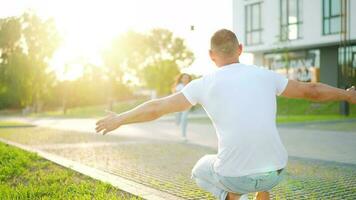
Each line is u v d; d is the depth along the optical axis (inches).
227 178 111.9
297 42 1230.9
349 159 328.5
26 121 1205.1
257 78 114.8
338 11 1132.5
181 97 116.9
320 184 232.4
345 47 981.8
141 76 2844.5
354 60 1147.3
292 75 1331.2
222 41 117.7
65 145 452.4
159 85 2509.8
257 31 1321.4
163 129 722.8
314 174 263.1
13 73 1785.2
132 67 2856.8
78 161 328.5
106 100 2773.1
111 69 2810.0
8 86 1924.2
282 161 113.3
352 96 118.2
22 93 1894.7
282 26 1257.4
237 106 111.0
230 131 110.8
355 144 435.2
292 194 209.2
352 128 641.6
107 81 2800.2
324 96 118.9
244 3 1348.4
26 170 270.1
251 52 1390.3
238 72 115.2
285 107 1169.4
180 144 455.2
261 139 109.7
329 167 290.0
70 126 871.1
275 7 1267.2
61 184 231.0
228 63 118.5
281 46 1222.3
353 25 1091.9
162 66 2501.2
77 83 2696.9
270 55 1384.1
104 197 193.2
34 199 194.4
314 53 1277.1
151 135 587.5
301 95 118.9
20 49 1787.6
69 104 2677.2
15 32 1738.4
